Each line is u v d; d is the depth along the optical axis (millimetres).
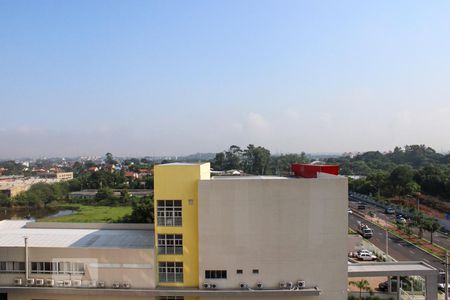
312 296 31219
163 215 32281
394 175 118875
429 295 37031
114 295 31781
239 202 31266
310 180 31344
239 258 31391
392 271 37125
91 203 152625
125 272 31922
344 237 31484
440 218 87562
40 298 32688
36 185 166875
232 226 31297
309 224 31375
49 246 33969
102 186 185250
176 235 32156
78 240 36938
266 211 31281
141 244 35344
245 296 30688
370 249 60938
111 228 43281
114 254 32000
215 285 31297
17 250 33094
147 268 31734
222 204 31312
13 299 32531
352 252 59062
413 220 76188
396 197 118438
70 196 167000
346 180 31406
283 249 31391
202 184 31375
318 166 37906
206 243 31406
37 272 32781
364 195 131500
